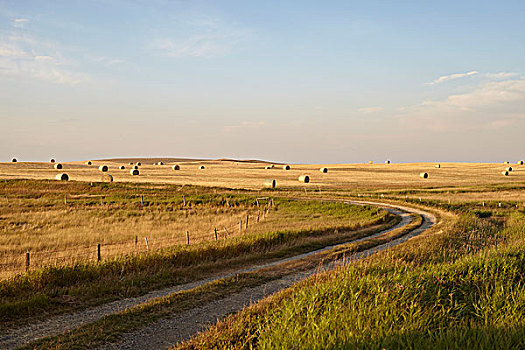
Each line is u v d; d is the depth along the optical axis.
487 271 8.78
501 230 24.97
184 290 11.76
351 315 6.42
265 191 58.16
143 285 12.41
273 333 6.43
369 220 31.70
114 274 13.45
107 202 45.06
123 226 30.67
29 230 28.17
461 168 115.50
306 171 103.12
